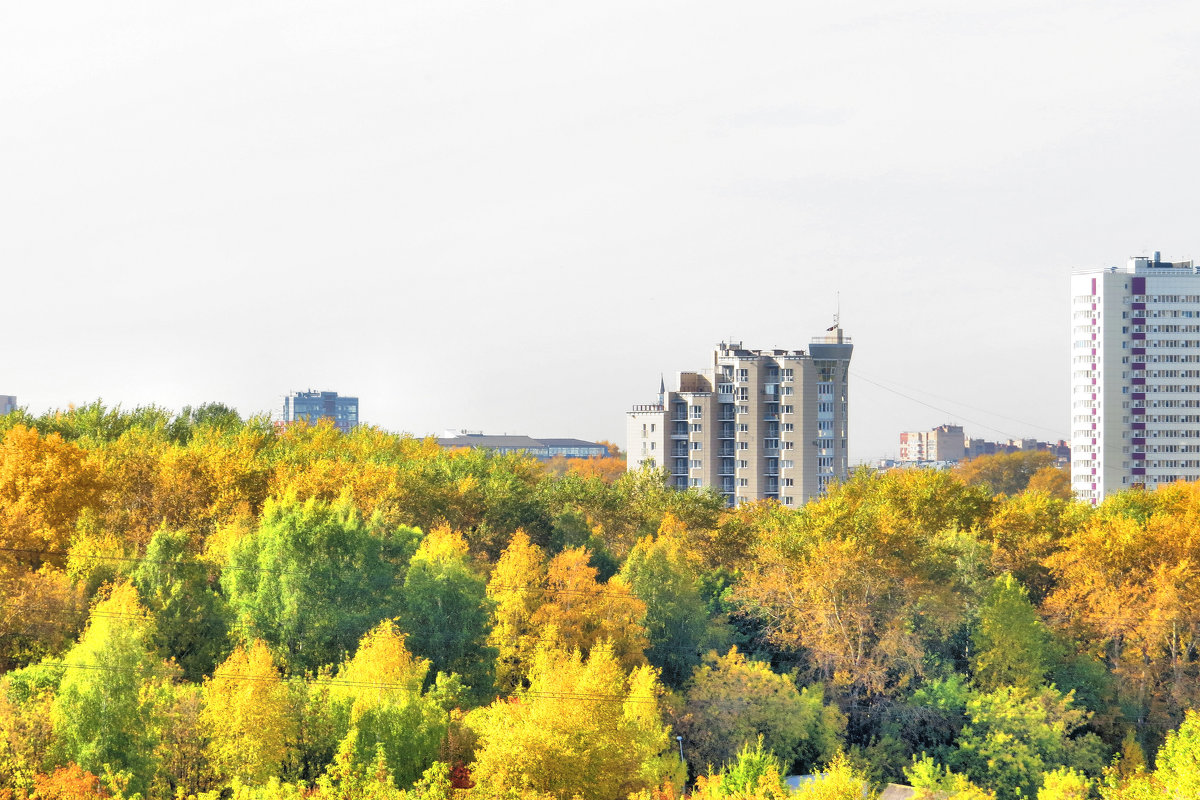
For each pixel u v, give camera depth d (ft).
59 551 247.29
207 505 306.96
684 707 263.70
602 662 206.69
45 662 195.11
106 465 304.09
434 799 168.04
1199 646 307.78
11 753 169.27
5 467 264.11
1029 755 256.93
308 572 233.76
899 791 243.19
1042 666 293.43
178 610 220.02
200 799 161.89
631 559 305.73
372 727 188.24
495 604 270.46
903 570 312.09
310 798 165.48
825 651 294.05
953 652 315.37
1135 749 266.57
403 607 245.04
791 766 265.54
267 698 182.09
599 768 190.49
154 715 182.91
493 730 188.14
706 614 301.84
